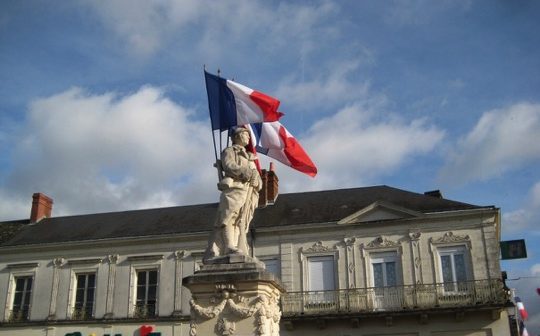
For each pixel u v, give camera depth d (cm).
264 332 655
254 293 673
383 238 2377
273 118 852
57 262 2669
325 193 2812
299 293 2375
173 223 2717
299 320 2297
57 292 2622
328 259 2420
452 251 2300
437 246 2316
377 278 2352
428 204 2452
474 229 2295
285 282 2409
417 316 2231
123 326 2483
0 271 2731
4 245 2764
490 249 2252
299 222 2509
